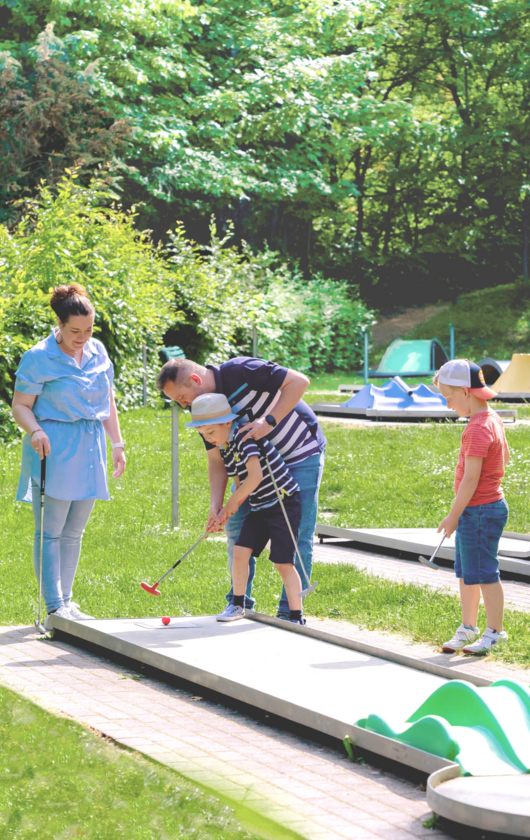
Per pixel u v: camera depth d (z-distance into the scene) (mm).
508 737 3143
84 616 5457
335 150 34094
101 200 20141
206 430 4664
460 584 5133
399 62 38781
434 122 36781
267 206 34625
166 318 18078
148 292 17312
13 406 5305
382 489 10961
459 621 5598
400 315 38031
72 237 15641
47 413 5301
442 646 5086
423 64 38375
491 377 22047
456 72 38406
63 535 5508
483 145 36469
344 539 9156
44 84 21328
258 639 4727
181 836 2457
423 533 8500
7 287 13602
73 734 3453
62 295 5203
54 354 5270
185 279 19781
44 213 15859
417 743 3168
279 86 30875
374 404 16578
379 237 42188
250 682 3906
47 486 5258
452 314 36688
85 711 3822
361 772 3203
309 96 31406
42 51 22609
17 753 3166
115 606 6047
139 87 30375
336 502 10586
